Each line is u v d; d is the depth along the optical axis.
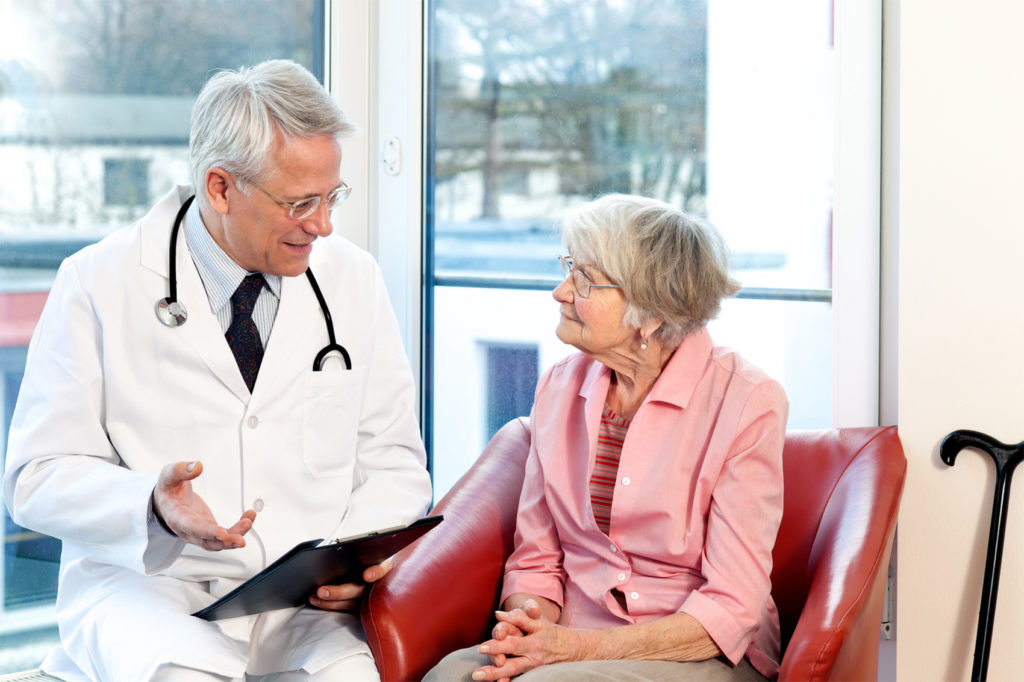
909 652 1.96
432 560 1.77
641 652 1.58
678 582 1.69
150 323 1.72
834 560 1.65
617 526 1.72
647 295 1.65
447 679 1.58
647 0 2.23
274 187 1.62
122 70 2.22
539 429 1.87
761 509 1.63
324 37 2.53
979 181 1.86
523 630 1.58
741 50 2.14
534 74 2.38
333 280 1.88
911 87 1.90
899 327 1.93
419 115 2.51
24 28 2.08
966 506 1.90
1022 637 1.88
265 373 1.76
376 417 1.94
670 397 1.70
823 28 2.06
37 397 1.71
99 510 1.61
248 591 1.54
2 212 2.09
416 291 2.55
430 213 2.55
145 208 2.28
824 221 2.09
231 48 2.38
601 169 2.32
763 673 1.66
